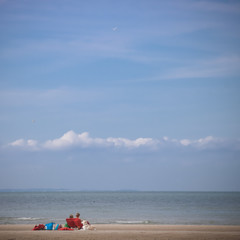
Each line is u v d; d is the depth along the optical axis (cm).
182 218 5516
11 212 6888
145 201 14325
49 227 3375
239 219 5312
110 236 2672
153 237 2644
